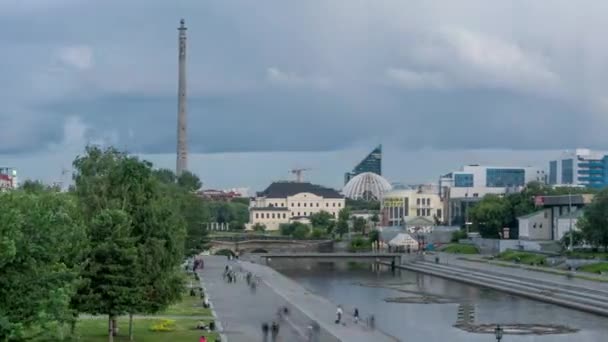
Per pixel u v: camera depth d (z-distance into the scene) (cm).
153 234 12006
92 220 11394
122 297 11438
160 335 13625
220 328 15000
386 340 14550
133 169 12262
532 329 17575
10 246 6988
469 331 17350
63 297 7456
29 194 8819
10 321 7219
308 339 14325
